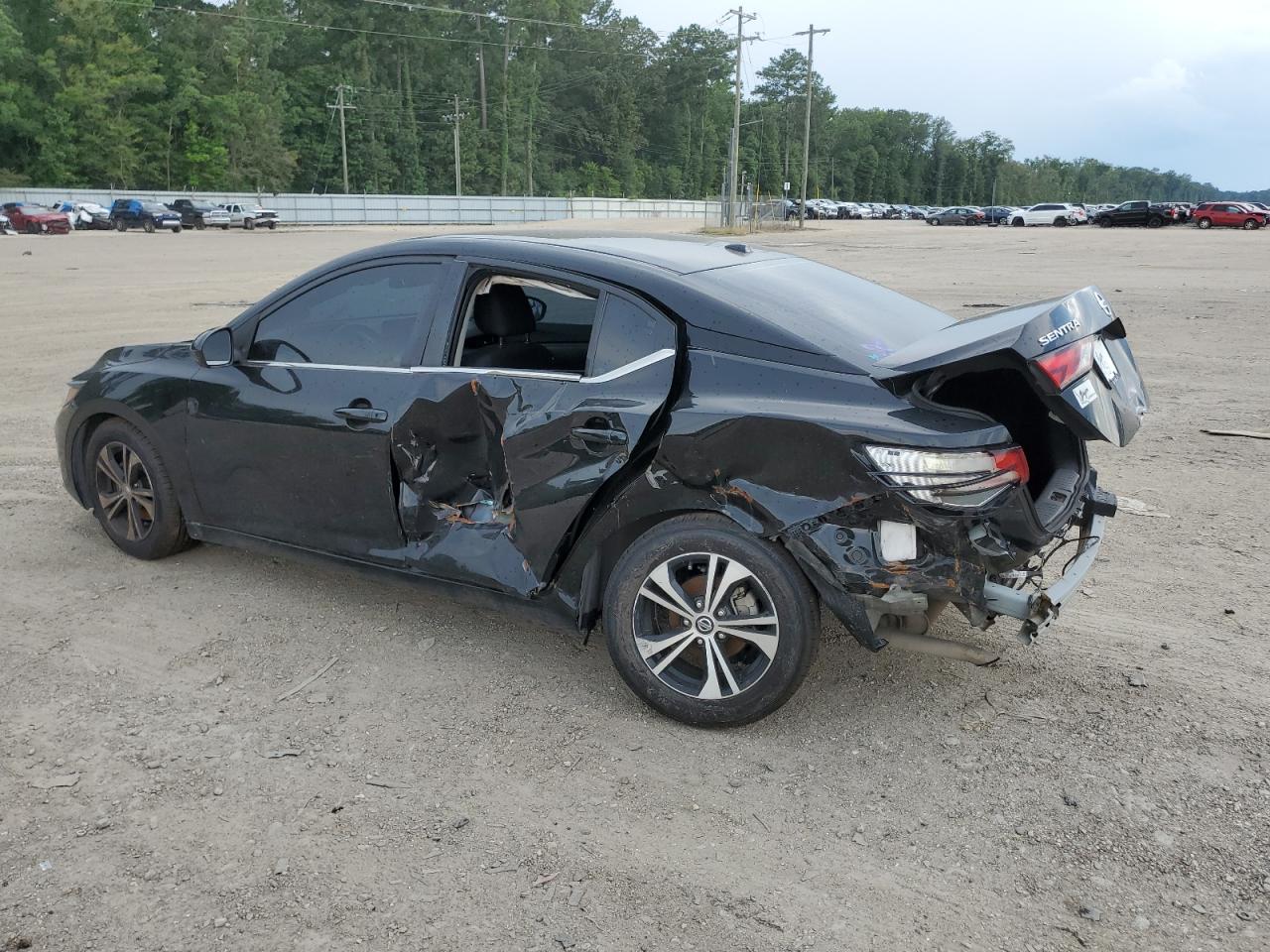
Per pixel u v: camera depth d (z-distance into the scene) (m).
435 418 3.73
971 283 18.70
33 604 4.37
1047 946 2.42
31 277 21.98
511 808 2.97
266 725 3.42
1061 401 2.92
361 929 2.47
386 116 105.56
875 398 3.01
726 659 3.27
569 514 3.40
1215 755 3.22
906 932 2.47
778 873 2.69
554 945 2.42
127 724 3.41
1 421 7.93
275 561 4.87
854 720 3.45
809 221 77.25
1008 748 3.27
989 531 2.92
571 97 130.75
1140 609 4.34
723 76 141.00
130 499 4.78
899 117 182.25
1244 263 23.47
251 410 4.19
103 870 2.68
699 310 3.32
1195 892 2.60
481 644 4.03
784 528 3.04
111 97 77.56
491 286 3.92
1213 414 7.94
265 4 101.25
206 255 30.73
